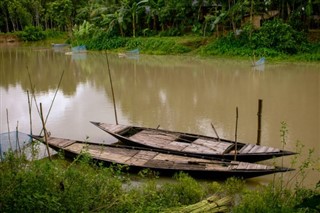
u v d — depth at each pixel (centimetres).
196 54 3812
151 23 4778
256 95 2089
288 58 3259
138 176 1072
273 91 2170
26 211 587
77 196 661
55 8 6019
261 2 3759
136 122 1680
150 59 3759
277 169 980
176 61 3534
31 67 3466
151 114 1802
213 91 2231
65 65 3559
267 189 853
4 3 6225
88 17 5878
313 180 1045
